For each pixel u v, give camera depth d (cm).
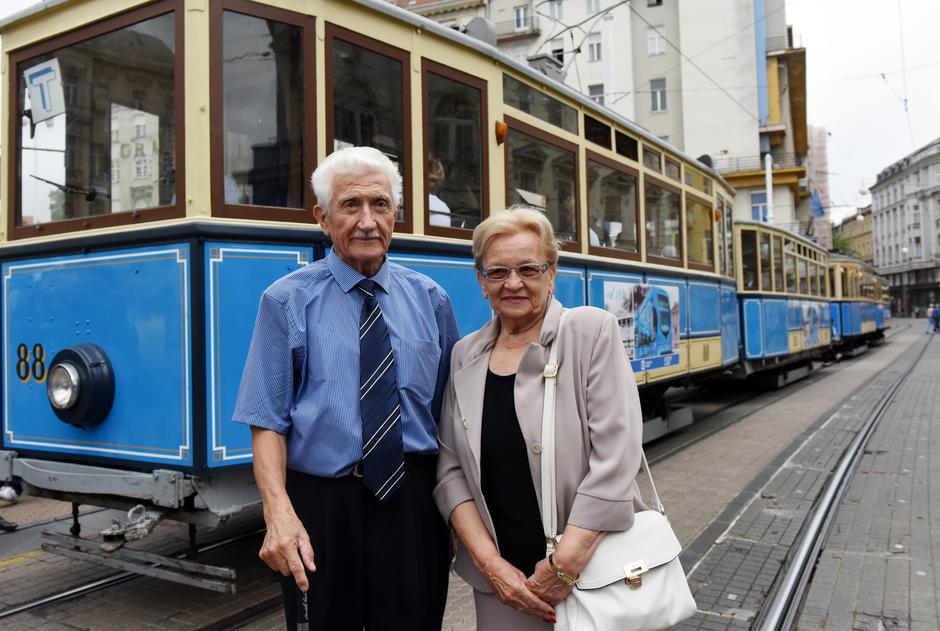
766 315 1232
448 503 212
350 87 384
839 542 492
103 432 354
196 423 319
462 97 458
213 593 409
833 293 2238
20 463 382
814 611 380
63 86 385
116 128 363
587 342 203
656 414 842
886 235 8850
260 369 199
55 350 375
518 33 3338
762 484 648
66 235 374
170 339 330
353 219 207
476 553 201
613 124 664
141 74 354
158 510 347
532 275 209
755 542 488
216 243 327
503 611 207
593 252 616
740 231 1191
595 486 190
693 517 547
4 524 543
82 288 364
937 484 639
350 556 201
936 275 7669
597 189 631
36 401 384
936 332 4100
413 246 410
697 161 876
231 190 340
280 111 358
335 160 210
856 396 1273
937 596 396
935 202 7675
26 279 390
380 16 401
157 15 348
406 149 413
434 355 221
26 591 419
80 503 378
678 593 193
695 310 856
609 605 185
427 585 215
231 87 343
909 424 964
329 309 207
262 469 195
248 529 535
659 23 3344
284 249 349
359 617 203
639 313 701
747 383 1455
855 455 769
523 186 520
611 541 191
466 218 459
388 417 203
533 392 202
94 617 378
